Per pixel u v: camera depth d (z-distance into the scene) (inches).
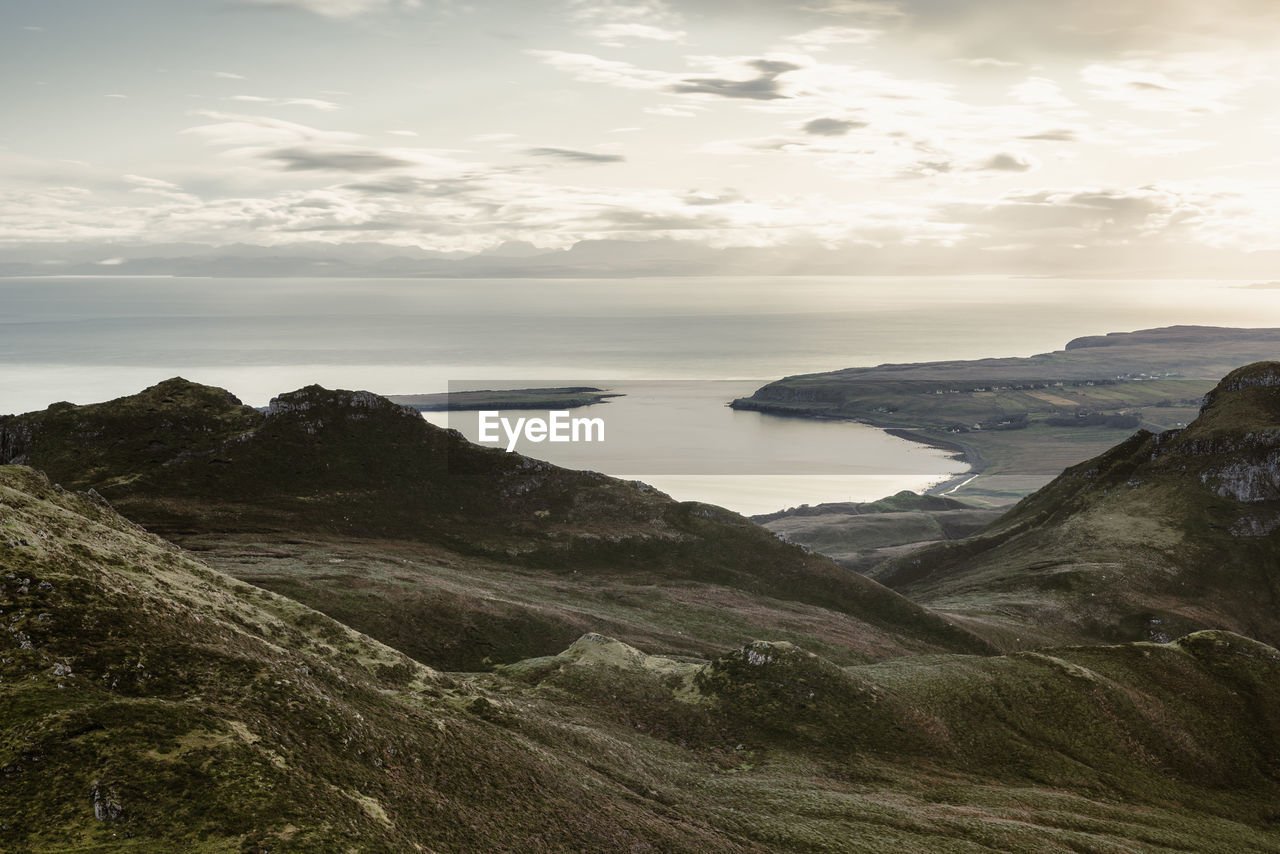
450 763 2206.0
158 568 2738.7
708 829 2669.8
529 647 5012.3
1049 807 3614.7
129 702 1665.8
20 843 1348.4
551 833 2121.1
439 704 2822.3
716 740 3806.6
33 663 1710.1
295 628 2918.3
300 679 2105.1
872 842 2847.0
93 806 1424.7
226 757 1609.3
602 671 4264.3
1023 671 4864.7
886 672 4714.6
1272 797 4325.8
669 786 3083.2
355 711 2154.3
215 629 2215.8
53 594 1913.1
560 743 2994.6
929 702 4355.3
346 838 1528.1
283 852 1419.8
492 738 2581.2
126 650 1862.7
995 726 4318.4
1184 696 4987.7
